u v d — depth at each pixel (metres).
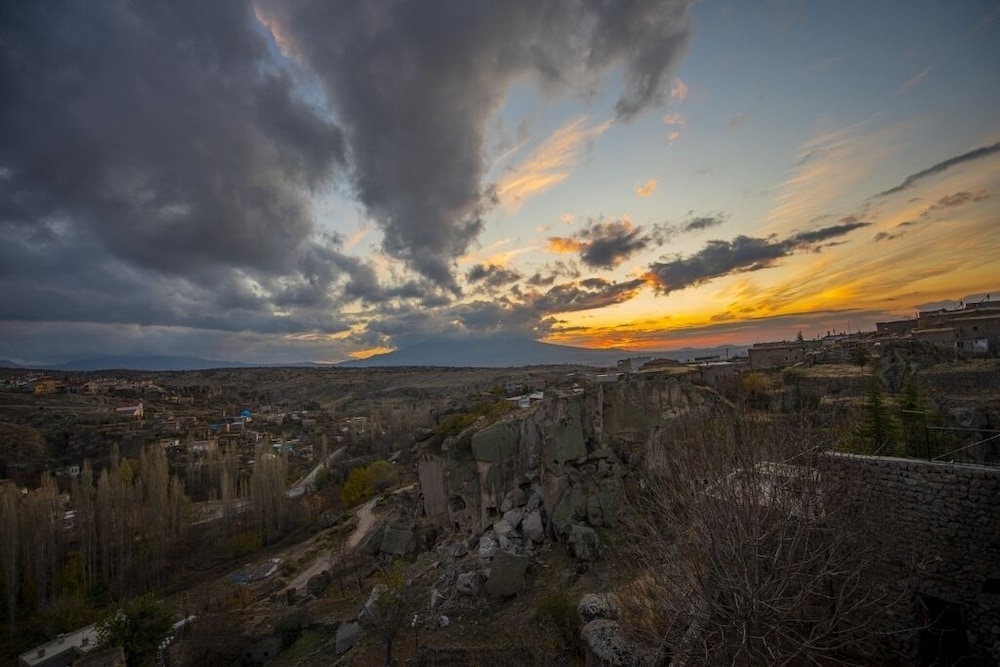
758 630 9.18
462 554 31.89
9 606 49.53
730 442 12.96
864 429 21.45
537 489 31.98
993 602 10.79
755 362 59.81
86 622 48.25
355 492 75.94
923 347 43.88
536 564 26.02
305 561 55.41
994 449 19.14
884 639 11.65
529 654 18.70
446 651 20.55
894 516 12.37
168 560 61.69
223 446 124.50
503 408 45.56
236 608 42.84
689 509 11.35
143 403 168.38
